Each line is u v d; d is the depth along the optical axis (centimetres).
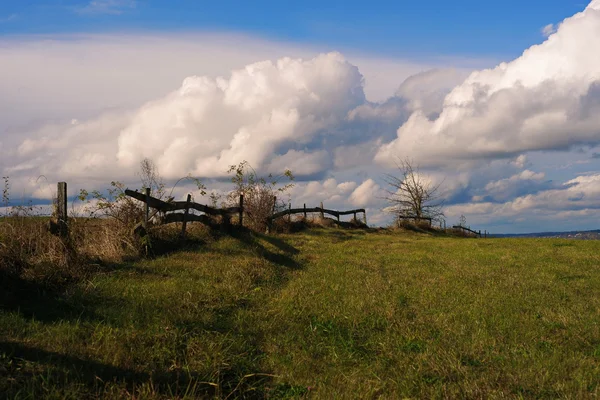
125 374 532
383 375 607
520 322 837
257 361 643
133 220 1353
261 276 1162
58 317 723
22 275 876
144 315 752
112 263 1108
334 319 840
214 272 1133
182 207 1458
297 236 2172
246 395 552
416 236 2902
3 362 507
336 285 1116
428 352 673
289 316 848
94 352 580
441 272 1367
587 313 901
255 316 837
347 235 2489
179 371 568
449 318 855
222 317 809
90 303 806
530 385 567
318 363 645
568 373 607
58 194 1101
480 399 535
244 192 2147
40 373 495
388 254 1764
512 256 1745
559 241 2367
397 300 975
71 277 941
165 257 1280
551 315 883
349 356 665
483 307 932
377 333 778
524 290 1113
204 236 1564
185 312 784
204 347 641
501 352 679
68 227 1106
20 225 1064
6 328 635
